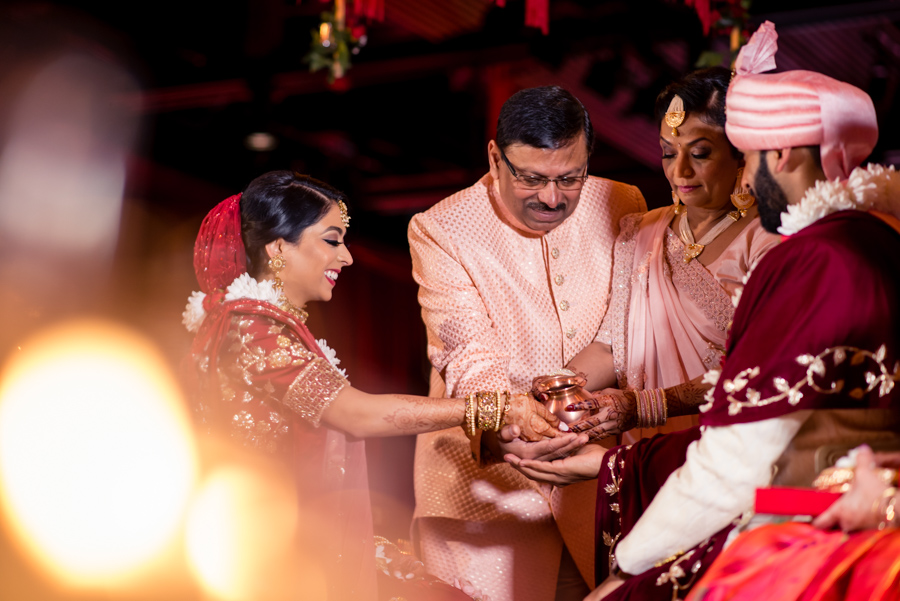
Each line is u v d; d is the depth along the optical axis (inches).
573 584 122.0
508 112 109.0
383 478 397.7
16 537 111.9
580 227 120.3
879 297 70.3
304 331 102.5
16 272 318.0
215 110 376.2
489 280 116.9
